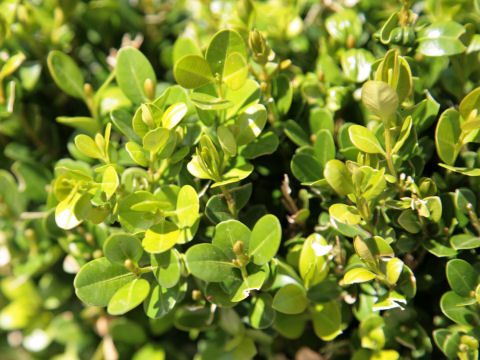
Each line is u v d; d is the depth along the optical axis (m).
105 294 0.23
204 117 0.24
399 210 0.24
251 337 0.27
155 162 0.25
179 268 0.23
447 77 0.27
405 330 0.25
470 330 0.23
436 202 0.23
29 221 0.29
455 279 0.23
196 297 0.25
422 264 0.26
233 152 0.23
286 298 0.24
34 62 0.29
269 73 0.25
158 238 0.22
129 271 0.23
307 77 0.27
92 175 0.27
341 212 0.22
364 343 0.24
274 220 0.22
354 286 0.24
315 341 0.28
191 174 0.24
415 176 0.24
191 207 0.22
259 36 0.24
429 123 0.24
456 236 0.24
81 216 0.22
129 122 0.24
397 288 0.23
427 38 0.25
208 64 0.23
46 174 0.29
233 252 0.23
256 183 0.27
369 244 0.23
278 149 0.27
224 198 0.24
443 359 0.26
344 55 0.27
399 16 0.25
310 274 0.24
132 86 0.26
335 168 0.22
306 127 0.26
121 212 0.23
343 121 0.27
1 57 0.28
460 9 0.27
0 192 0.29
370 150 0.22
